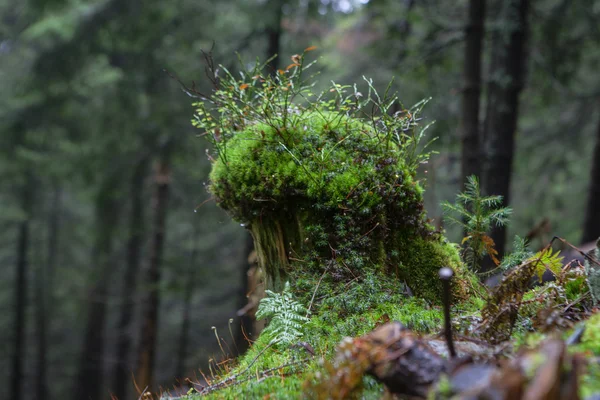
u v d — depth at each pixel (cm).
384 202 268
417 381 142
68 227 1905
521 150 1040
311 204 264
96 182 1206
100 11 1023
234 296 1619
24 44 1248
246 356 254
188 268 1429
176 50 1041
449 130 754
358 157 270
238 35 1102
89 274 1537
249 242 933
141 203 1344
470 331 210
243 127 293
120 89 1085
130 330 1599
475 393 112
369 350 147
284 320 240
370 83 275
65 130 1187
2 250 2034
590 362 140
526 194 1141
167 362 1953
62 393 2159
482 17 600
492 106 657
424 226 286
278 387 191
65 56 1059
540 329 193
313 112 290
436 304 272
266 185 265
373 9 847
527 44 696
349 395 153
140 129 1061
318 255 265
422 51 753
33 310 2028
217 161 293
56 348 2153
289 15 903
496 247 515
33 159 1145
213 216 1263
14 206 1448
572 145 1037
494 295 210
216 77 294
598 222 828
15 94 1114
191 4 1022
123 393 1614
